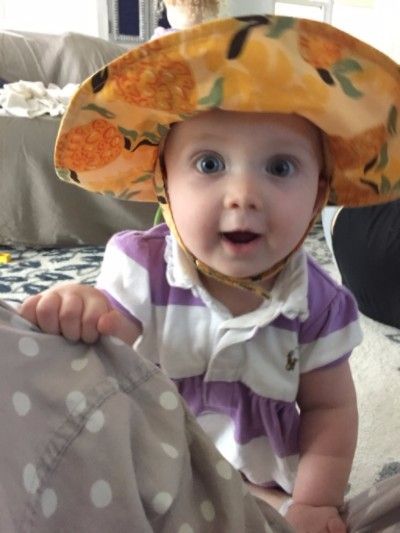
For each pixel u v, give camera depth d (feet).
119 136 1.88
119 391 1.30
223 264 1.81
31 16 10.40
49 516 1.14
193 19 6.19
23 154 6.18
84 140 1.86
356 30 12.98
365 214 3.97
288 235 1.76
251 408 2.14
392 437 2.79
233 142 1.69
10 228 6.32
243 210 1.69
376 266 3.93
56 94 7.14
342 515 2.02
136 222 6.56
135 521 1.19
